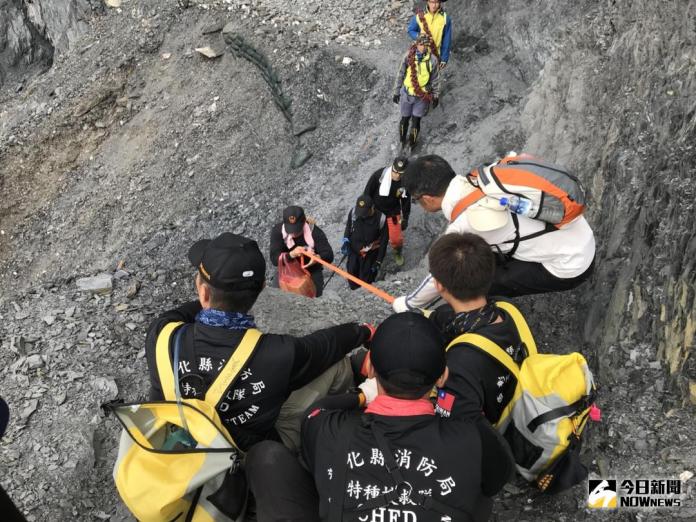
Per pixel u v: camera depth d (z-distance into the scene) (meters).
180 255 10.73
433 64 8.09
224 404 2.34
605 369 3.60
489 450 2.03
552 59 7.32
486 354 2.50
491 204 3.12
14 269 12.13
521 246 3.23
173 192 11.53
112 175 12.31
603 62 6.00
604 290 3.97
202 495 2.28
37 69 17.30
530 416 2.59
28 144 13.02
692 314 3.27
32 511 3.60
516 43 8.62
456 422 2.03
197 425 2.25
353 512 1.92
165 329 2.46
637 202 4.08
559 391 2.58
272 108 11.53
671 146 4.01
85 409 4.22
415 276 5.59
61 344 4.88
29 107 13.65
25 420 4.15
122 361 4.75
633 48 5.40
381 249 6.96
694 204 3.55
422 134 9.21
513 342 2.60
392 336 1.98
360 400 2.45
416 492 1.89
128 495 2.21
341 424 2.06
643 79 4.90
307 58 11.08
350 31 11.30
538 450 2.63
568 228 3.23
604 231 4.36
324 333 2.63
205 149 11.73
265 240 10.27
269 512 2.22
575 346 3.98
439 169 3.25
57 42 15.70
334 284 8.61
